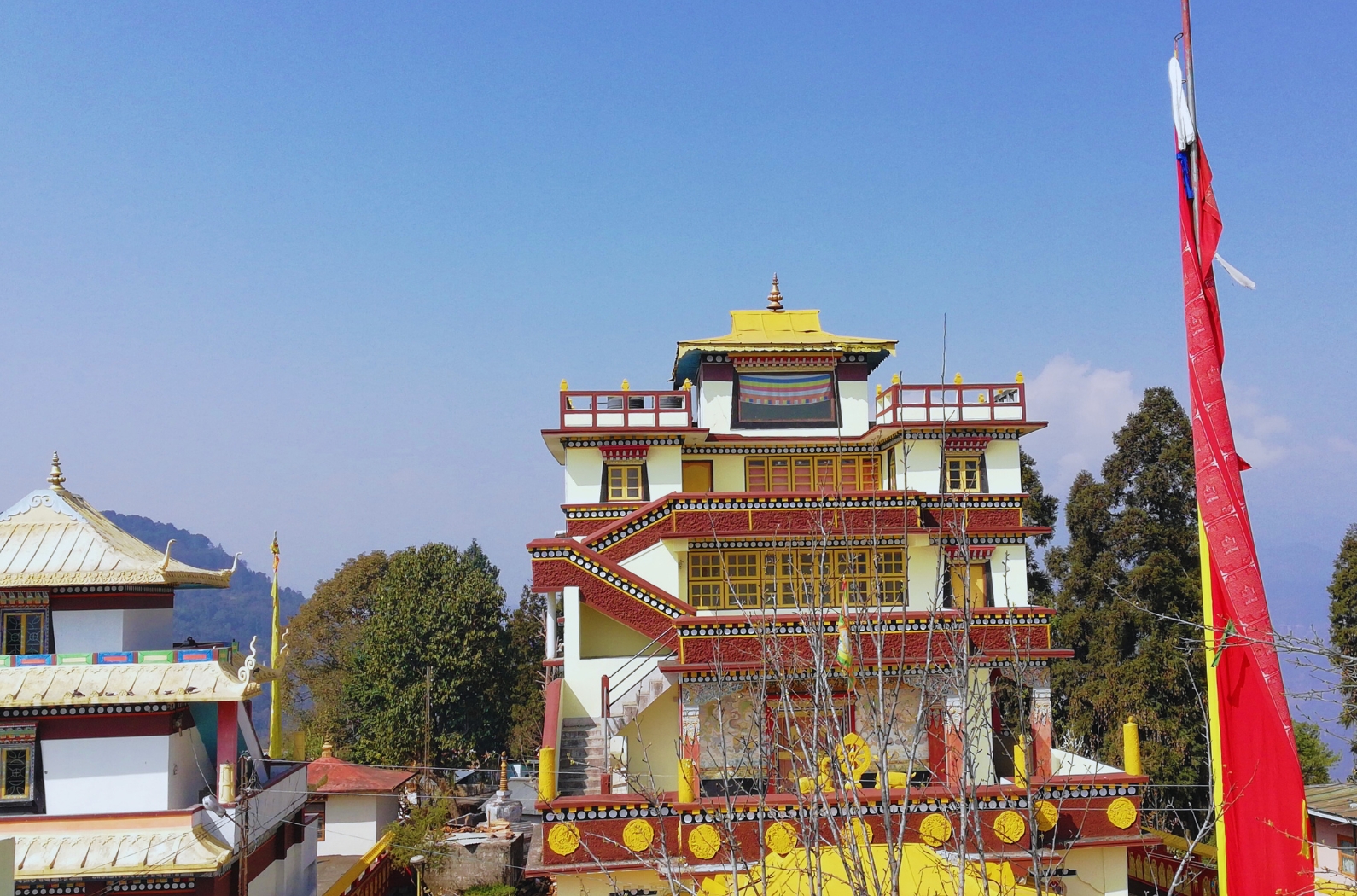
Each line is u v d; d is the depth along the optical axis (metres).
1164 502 40.16
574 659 29.02
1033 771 26.69
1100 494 41.81
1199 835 11.17
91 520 29.09
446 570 62.62
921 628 26.78
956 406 32.38
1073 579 43.00
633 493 33.03
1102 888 22.61
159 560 29.14
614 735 26.64
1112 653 39.25
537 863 22.00
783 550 30.50
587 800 22.00
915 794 19.64
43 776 25.84
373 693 58.88
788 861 19.30
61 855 24.45
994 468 32.31
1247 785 15.25
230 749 26.97
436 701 58.03
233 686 26.42
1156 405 41.06
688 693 25.97
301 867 33.12
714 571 30.69
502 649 63.25
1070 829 22.75
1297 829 14.92
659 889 21.31
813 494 30.28
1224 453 16.08
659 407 33.38
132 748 26.20
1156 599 38.22
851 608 27.61
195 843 25.02
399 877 41.25
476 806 51.56
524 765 63.03
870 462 34.94
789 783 24.83
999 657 26.84
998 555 31.03
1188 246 16.69
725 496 30.11
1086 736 37.19
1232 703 15.53
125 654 26.83
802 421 35.12
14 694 25.42
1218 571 15.91
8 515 28.58
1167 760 35.69
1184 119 16.81
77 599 27.84
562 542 28.69
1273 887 14.91
